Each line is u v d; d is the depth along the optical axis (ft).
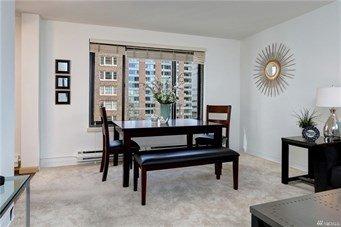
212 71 15.80
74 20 12.57
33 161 11.93
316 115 11.05
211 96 15.83
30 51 11.76
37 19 11.76
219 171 10.56
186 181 10.28
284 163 9.98
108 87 13.96
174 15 11.73
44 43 12.48
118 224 6.73
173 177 10.81
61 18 12.28
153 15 11.73
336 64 10.12
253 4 10.36
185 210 7.58
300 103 11.88
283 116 12.91
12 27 6.72
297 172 11.50
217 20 12.40
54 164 12.84
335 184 7.61
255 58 14.92
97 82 13.75
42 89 12.55
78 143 13.26
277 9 10.93
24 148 11.82
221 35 15.26
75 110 13.16
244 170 11.85
